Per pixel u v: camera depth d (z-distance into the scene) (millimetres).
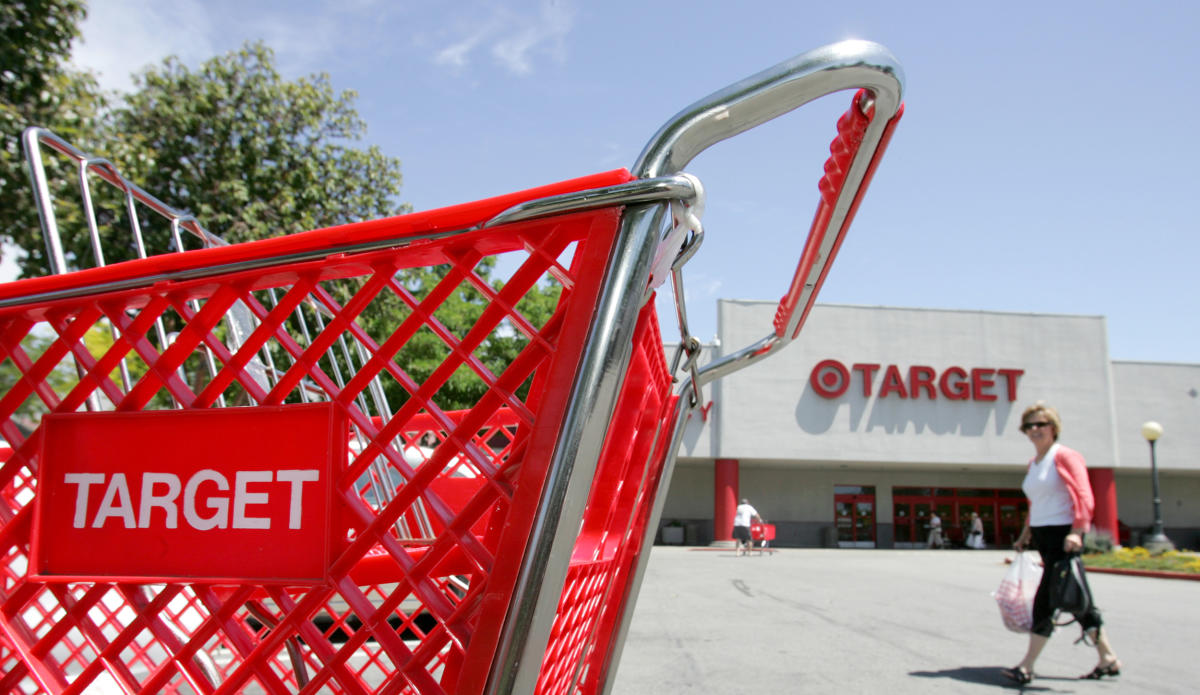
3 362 1207
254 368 2184
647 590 10578
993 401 28609
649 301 1114
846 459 27797
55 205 7812
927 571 15453
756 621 7277
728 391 27844
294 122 12836
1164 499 32094
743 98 917
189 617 2395
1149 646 6121
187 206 11750
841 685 4516
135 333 1138
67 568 1108
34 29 7426
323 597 1016
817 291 1417
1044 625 4562
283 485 1039
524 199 948
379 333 10516
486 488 961
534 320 16484
